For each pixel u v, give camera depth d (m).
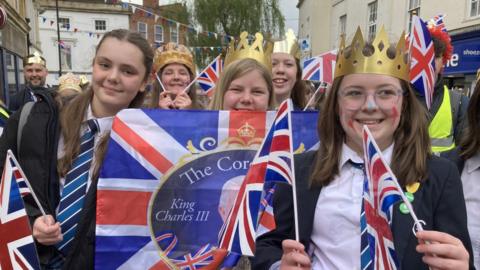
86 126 1.89
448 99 3.17
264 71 2.52
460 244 1.30
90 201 1.76
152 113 1.83
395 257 1.36
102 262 1.74
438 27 3.41
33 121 1.81
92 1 36.28
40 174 1.76
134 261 1.78
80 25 35.34
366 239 1.52
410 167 1.59
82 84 6.40
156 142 1.82
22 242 1.54
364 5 16.11
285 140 1.56
